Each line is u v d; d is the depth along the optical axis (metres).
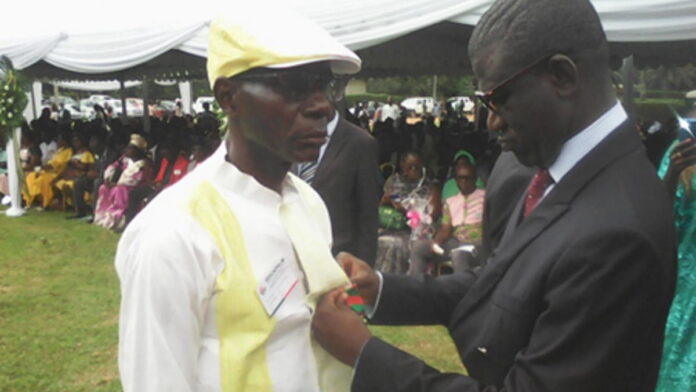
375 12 5.07
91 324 4.66
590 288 1.14
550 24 1.22
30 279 5.77
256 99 1.22
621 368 1.17
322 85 1.27
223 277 1.21
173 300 1.14
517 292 1.26
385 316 1.67
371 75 16.72
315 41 1.21
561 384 1.16
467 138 8.88
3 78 8.24
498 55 1.25
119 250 1.25
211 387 1.19
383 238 5.32
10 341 4.33
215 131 11.53
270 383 1.24
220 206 1.25
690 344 2.54
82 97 36.44
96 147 10.03
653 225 1.16
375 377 1.31
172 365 1.13
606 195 1.21
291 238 1.33
